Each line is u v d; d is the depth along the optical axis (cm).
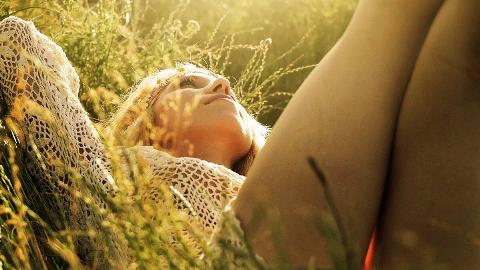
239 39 485
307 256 138
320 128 141
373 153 141
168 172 218
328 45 476
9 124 204
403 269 139
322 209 139
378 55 144
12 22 230
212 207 212
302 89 148
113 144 156
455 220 141
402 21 145
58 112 219
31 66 218
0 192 170
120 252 161
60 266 180
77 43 336
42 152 213
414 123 141
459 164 140
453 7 137
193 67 280
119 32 371
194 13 501
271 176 142
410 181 143
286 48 478
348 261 117
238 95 361
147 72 354
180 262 134
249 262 127
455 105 138
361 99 142
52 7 349
